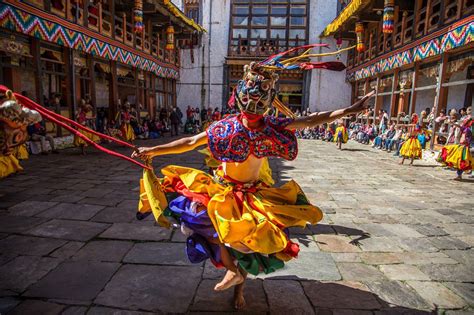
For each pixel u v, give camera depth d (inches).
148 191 94.0
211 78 979.3
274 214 87.7
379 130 642.2
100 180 271.1
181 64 985.5
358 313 100.3
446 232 171.9
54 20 426.9
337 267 130.5
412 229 175.6
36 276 117.2
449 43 426.3
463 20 394.6
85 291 108.3
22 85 472.7
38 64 416.2
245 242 80.1
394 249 149.1
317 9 935.7
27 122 96.0
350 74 885.8
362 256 141.2
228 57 943.7
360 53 821.9
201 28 926.4
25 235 153.1
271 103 87.0
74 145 450.0
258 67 84.1
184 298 105.7
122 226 167.0
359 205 221.6
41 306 99.5
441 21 454.0
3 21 349.7
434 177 336.5
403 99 602.9
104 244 145.5
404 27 581.6
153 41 805.9
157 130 727.7
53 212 185.8
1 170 185.9
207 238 90.0
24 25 378.3
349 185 286.5
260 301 105.1
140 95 759.7
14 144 102.9
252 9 955.3
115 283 113.7
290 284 116.3
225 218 82.2
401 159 469.1
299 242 155.2
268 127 87.1
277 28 952.3
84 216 180.5
